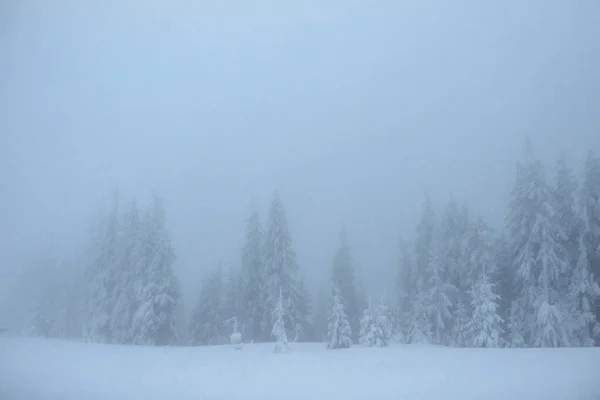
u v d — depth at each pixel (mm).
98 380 14219
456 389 12148
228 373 15734
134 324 35656
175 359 20031
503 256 36031
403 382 13328
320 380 14102
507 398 11078
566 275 31703
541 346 28547
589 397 11133
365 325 30078
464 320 33406
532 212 32844
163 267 38000
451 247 37531
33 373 15445
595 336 28891
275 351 24172
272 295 39281
